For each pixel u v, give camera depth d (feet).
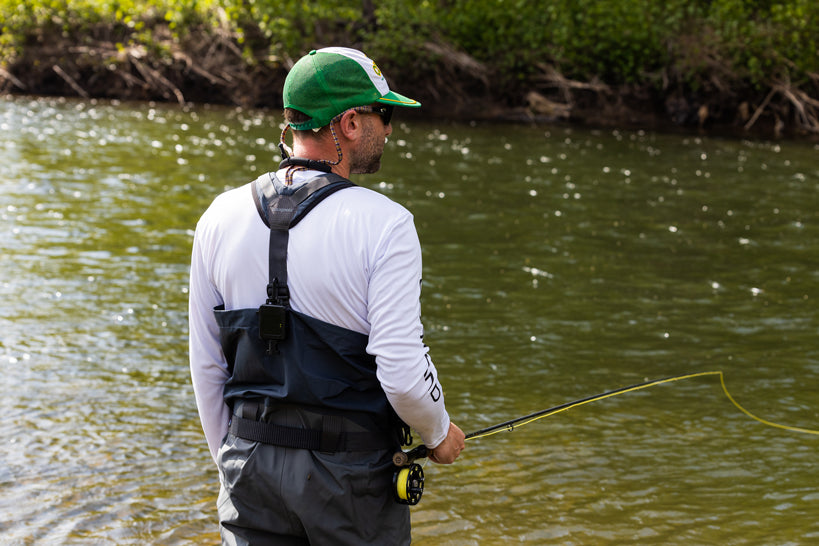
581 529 15.17
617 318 27.61
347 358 8.54
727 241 38.29
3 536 14.33
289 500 8.57
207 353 9.27
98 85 95.14
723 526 15.39
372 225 8.43
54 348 23.00
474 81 91.97
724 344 25.48
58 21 96.37
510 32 90.07
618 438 19.11
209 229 8.99
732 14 86.58
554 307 28.58
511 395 21.33
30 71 95.25
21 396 19.92
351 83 8.82
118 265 31.22
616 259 34.88
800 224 41.86
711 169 57.67
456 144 66.03
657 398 21.45
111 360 22.44
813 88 86.07
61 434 18.19
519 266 33.45
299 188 8.70
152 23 97.76
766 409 20.93
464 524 15.24
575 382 22.31
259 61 93.50
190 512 15.47
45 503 15.47
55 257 31.78
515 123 83.35
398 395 8.27
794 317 28.14
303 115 8.90
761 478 17.37
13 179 45.62
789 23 85.20
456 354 24.06
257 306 8.71
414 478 8.83
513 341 25.23
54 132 64.08
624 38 87.56
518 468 17.52
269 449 8.68
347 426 8.60
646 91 89.15
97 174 48.14
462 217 41.45
